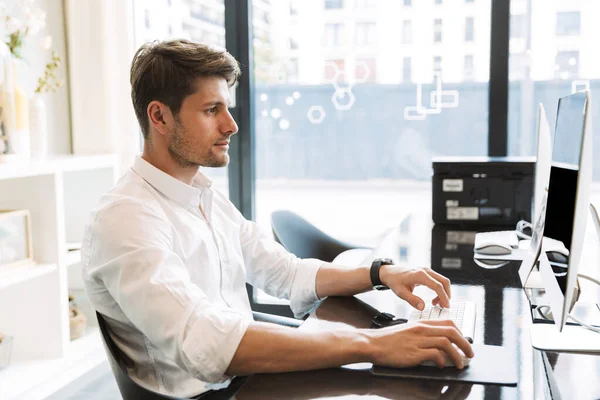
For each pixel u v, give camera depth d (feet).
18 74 10.30
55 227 9.21
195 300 4.06
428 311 4.82
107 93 11.37
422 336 3.83
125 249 4.19
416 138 11.68
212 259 5.16
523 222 8.16
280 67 12.05
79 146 11.55
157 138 4.89
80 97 11.46
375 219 12.07
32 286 9.30
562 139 4.32
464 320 4.54
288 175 12.29
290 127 12.17
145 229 4.30
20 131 8.86
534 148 11.07
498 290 5.63
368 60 11.70
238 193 12.16
